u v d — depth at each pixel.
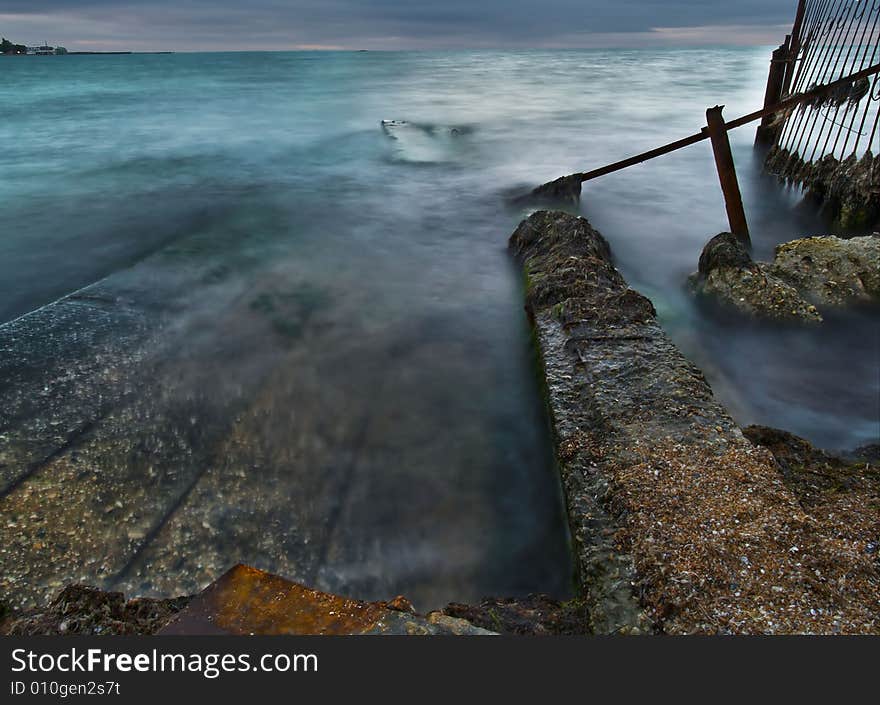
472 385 5.65
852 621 2.54
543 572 3.71
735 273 6.84
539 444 4.85
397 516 4.08
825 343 6.28
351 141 18.38
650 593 2.75
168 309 6.68
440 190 12.76
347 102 30.08
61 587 3.29
